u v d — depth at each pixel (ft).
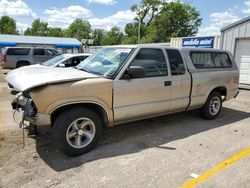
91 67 14.53
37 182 9.79
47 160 11.64
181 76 15.90
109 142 13.99
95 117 12.50
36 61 54.39
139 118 14.44
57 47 121.08
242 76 39.32
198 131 16.24
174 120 18.69
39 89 10.80
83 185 9.64
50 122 11.20
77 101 11.65
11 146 13.08
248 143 14.26
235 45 39.22
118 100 13.06
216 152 12.91
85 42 126.11
